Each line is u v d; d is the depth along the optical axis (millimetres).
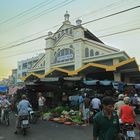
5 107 14586
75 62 30625
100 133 4547
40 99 18234
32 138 10562
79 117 15367
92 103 15266
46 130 12750
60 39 33938
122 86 19719
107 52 28766
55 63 34000
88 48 30469
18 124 11789
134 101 19875
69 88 20500
